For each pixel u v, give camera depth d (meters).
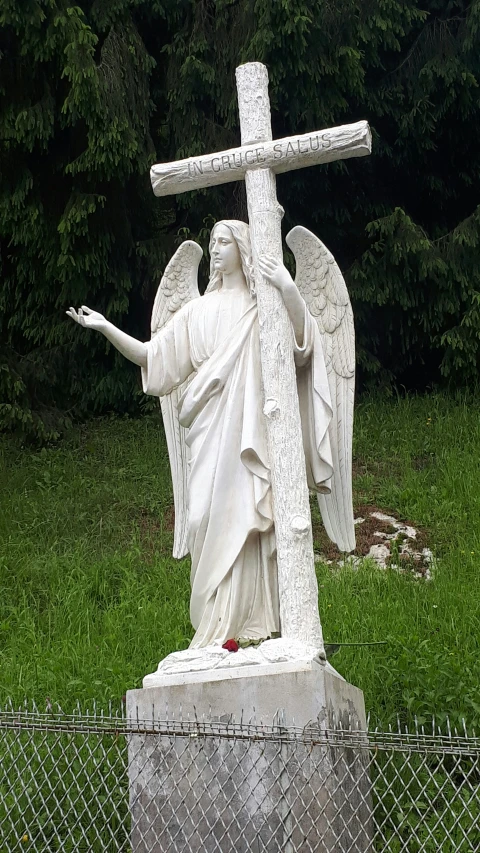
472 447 12.96
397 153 15.00
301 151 6.71
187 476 7.16
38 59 12.99
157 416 14.37
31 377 14.21
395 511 11.84
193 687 5.78
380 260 14.13
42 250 13.87
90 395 14.52
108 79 13.21
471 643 8.71
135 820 5.59
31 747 6.52
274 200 6.76
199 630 6.41
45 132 13.25
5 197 13.60
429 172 15.28
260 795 5.43
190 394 6.60
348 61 13.47
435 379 15.28
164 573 10.66
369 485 12.30
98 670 8.39
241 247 6.89
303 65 13.28
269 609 6.32
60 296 14.22
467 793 5.94
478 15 14.02
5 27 13.15
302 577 6.06
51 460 13.27
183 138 14.23
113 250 14.16
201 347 6.78
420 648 8.26
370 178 15.20
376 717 7.36
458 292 14.35
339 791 5.42
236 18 13.98
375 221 13.91
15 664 8.80
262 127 6.90
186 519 7.07
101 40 14.11
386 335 14.86
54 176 13.96
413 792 6.46
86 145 13.69
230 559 6.31
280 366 6.40
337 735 5.37
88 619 9.79
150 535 11.66
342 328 6.87
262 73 7.00
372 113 14.80
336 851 5.29
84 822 6.41
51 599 10.34
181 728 5.38
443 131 14.96
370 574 10.29
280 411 6.34
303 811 5.35
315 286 6.95
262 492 6.32
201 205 14.44
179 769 5.59
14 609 10.05
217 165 6.82
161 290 7.24
